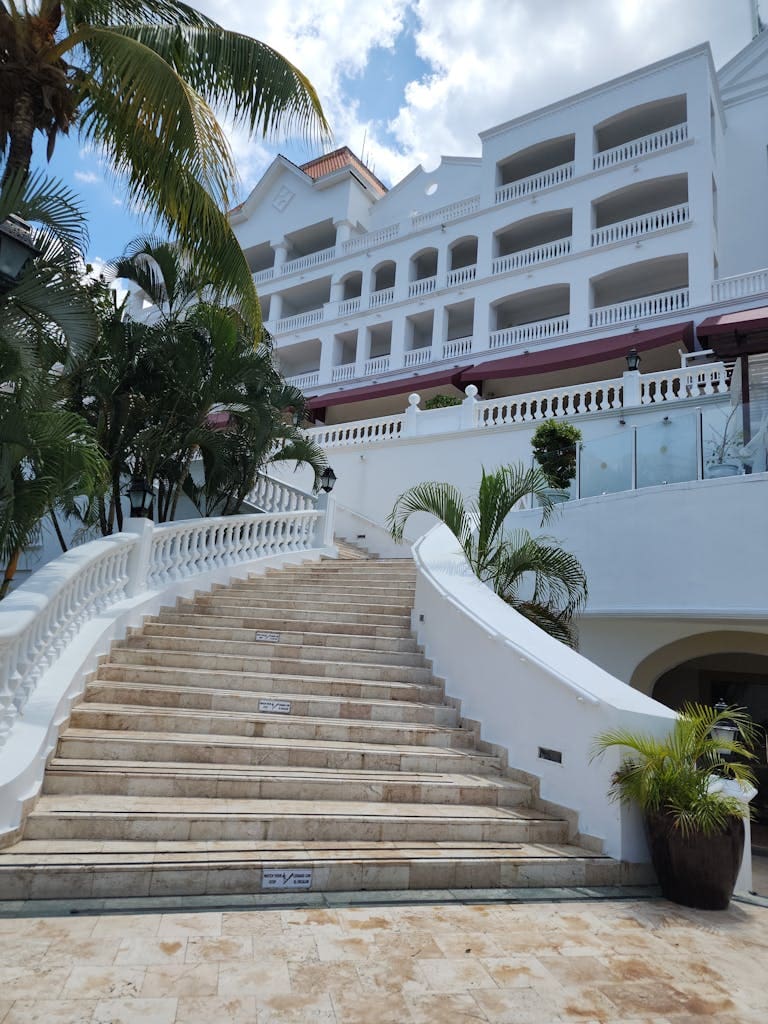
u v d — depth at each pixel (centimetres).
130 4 900
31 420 686
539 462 1260
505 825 556
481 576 961
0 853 431
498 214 2611
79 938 363
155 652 795
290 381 3016
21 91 788
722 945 420
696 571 966
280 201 3384
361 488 1909
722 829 493
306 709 716
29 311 687
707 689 1556
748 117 2403
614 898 496
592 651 1113
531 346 2322
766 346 1226
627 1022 321
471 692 745
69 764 540
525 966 371
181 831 481
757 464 964
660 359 2112
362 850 492
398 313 2783
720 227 2336
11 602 544
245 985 327
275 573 1284
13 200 627
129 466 1284
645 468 1071
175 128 739
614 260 2270
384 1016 310
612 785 546
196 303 1332
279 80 914
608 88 2436
